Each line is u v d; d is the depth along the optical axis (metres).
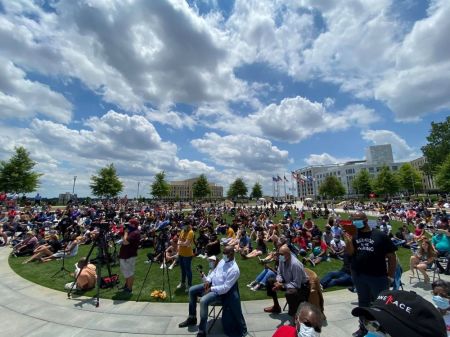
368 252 4.29
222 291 4.77
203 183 69.56
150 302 6.54
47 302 6.52
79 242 14.77
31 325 5.30
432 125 56.97
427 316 1.13
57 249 12.01
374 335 1.30
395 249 4.27
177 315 5.80
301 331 1.94
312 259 10.71
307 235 13.66
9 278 8.62
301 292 5.17
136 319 5.59
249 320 5.54
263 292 7.33
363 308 1.34
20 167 34.03
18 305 6.32
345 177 131.75
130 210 29.81
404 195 81.50
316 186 150.50
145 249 14.39
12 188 33.62
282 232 15.55
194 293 5.33
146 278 8.59
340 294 7.10
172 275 9.09
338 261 11.18
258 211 35.81
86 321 5.49
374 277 4.22
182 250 7.50
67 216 19.33
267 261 10.65
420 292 7.09
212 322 5.39
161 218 21.17
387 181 64.06
